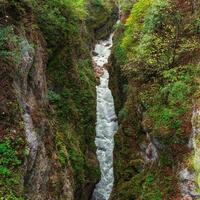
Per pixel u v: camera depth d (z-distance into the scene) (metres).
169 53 16.88
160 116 15.82
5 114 11.22
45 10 18.88
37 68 14.39
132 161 17.88
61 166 14.53
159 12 17.83
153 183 15.26
